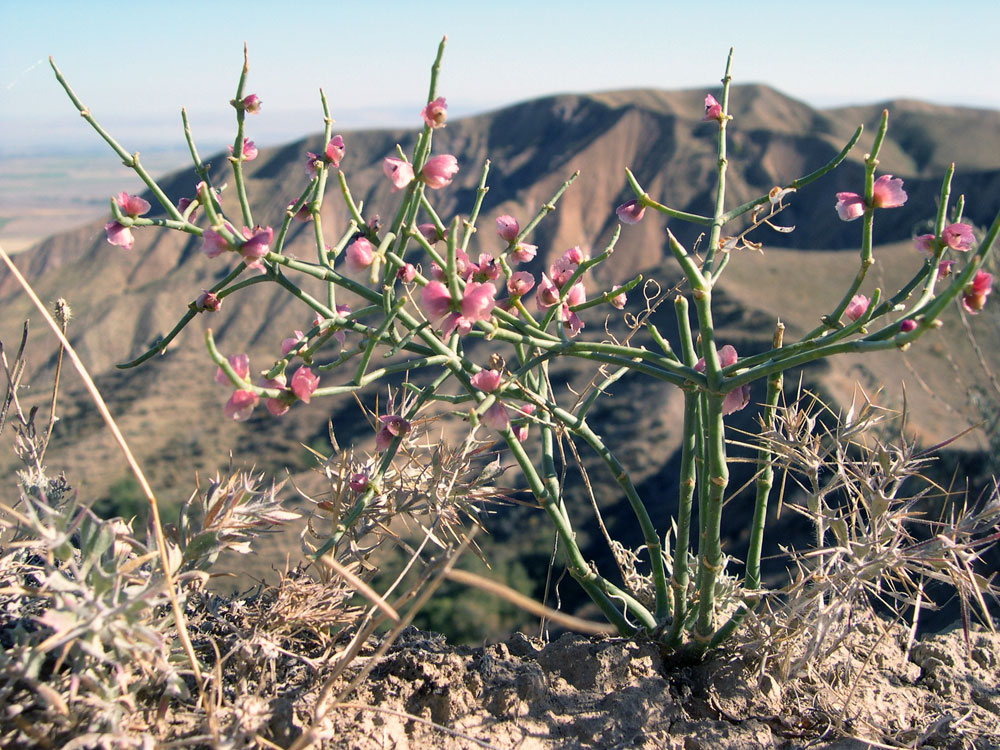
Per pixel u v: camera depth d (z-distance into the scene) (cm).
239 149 24
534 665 25
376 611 24
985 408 135
